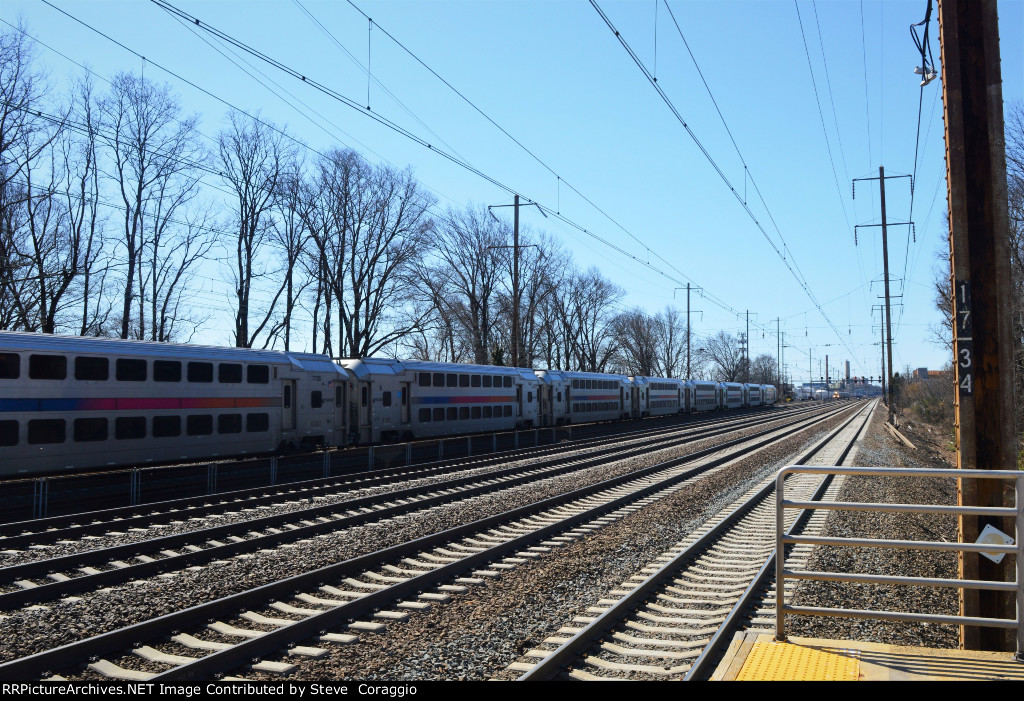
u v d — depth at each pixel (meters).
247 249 41.97
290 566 10.06
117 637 6.64
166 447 19.41
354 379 27.64
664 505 15.70
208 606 7.51
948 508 5.53
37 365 16.61
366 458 24.98
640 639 7.10
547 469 22.52
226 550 10.88
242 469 21.09
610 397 53.47
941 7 6.38
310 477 21.23
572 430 46.19
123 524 12.96
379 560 10.24
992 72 6.21
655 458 26.31
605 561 10.62
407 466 21.81
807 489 18.92
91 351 17.73
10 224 28.72
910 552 11.23
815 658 5.68
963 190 6.21
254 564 10.15
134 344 18.88
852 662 5.58
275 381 23.11
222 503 14.84
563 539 12.16
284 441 23.62
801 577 6.03
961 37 6.34
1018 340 23.67
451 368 33.62
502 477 20.91
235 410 21.52
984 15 6.28
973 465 6.09
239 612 7.84
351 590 9.05
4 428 15.89
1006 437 6.04
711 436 39.16
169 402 19.53
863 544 5.78
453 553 11.12
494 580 9.46
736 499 17.08
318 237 44.81
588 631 6.94
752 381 166.62
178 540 11.49
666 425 51.88
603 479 20.05
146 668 6.35
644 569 10.21
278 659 6.51
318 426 25.19
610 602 8.43
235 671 6.23
